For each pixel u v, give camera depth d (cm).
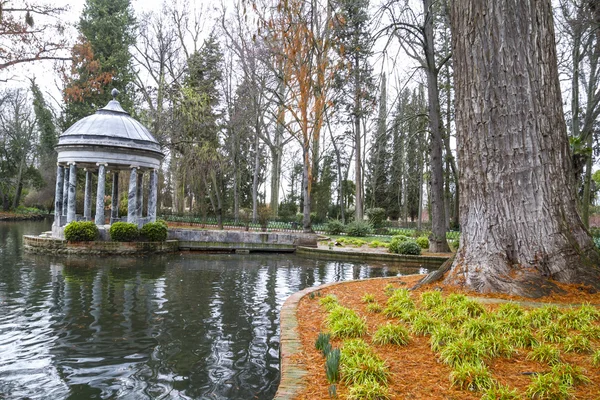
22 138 4169
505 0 568
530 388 277
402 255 1588
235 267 1404
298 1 641
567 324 413
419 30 1527
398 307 513
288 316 557
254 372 470
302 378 330
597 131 1653
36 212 4484
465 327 405
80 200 3616
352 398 282
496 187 581
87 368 479
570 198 589
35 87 3100
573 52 1538
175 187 3584
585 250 575
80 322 677
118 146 1777
